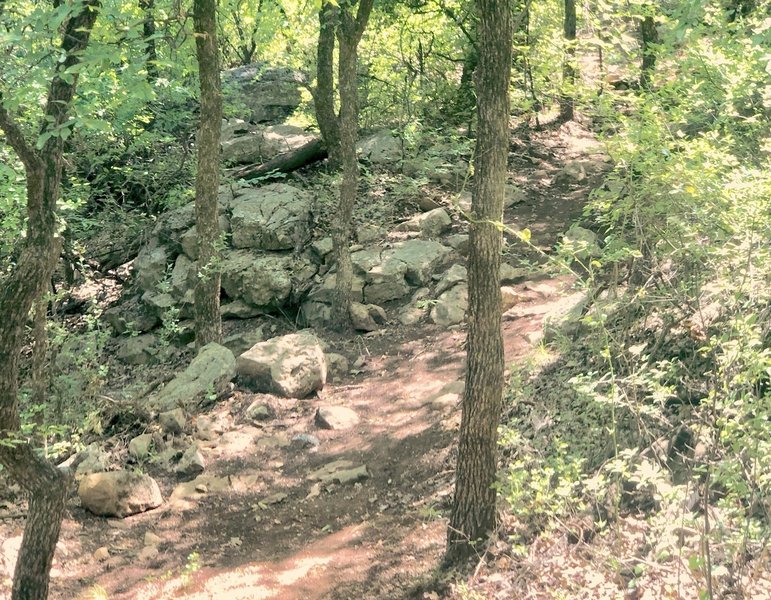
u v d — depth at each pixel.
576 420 8.68
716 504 6.29
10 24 6.64
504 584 6.77
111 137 16.72
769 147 7.84
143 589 8.31
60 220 12.91
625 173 8.54
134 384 13.38
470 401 7.18
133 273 16.78
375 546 8.44
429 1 19.98
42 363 10.34
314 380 12.30
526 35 18.02
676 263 8.10
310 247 15.57
